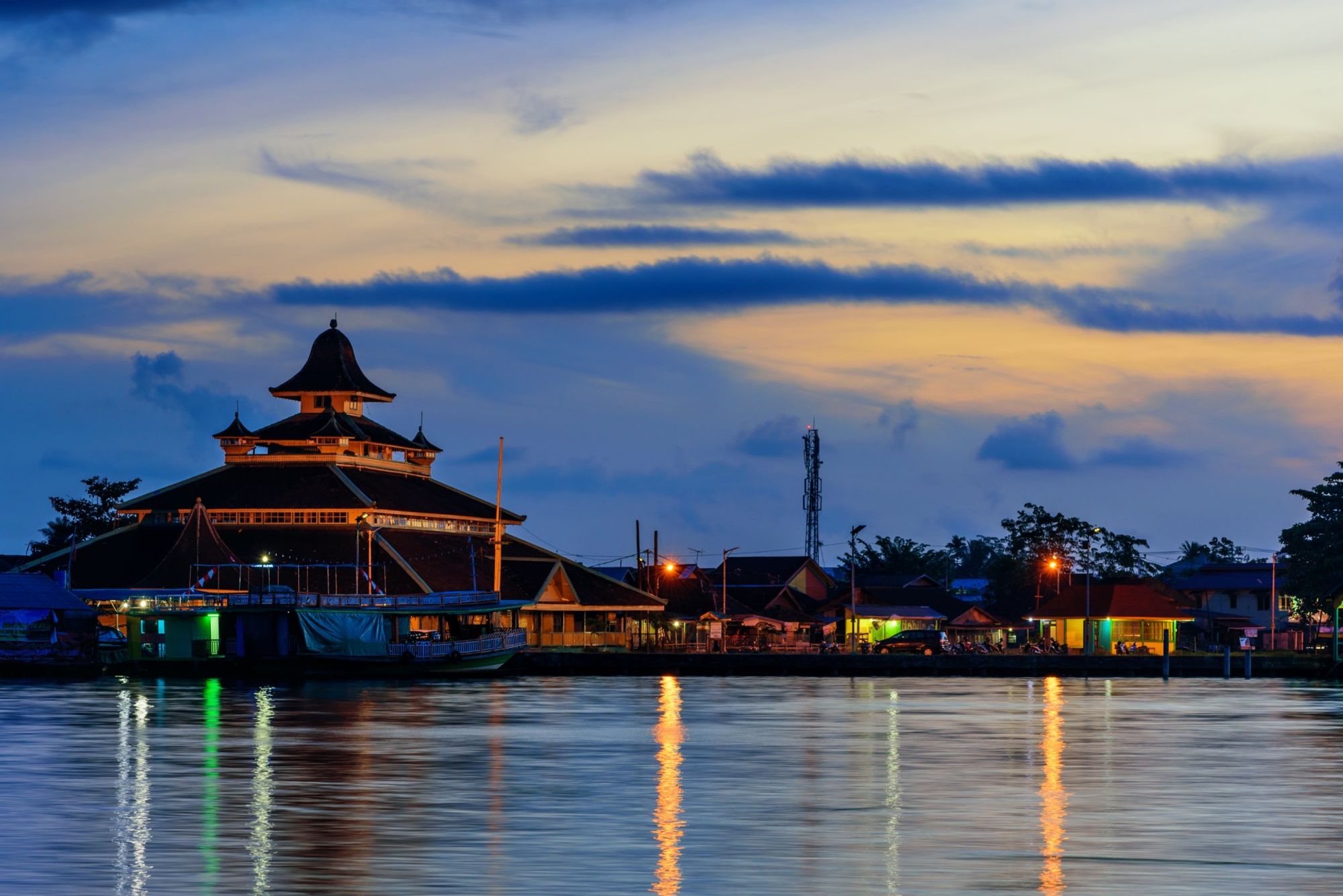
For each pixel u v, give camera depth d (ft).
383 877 138.00
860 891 133.69
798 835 160.97
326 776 208.44
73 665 444.55
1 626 449.48
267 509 555.69
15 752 236.63
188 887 133.28
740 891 133.49
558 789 196.44
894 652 585.63
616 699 379.76
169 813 173.37
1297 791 197.77
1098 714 334.65
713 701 374.63
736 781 206.59
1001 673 539.70
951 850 152.46
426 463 649.61
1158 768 223.10
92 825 164.66
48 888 132.77
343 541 550.36
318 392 629.92
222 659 450.30
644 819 171.12
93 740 256.11
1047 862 146.72
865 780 208.03
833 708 351.05
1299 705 371.35
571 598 581.53
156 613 456.45
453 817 171.73
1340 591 529.86
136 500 571.28
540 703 363.76
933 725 300.61
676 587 652.89
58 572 479.41
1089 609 598.34
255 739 259.60
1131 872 142.31
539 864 144.25
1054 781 208.13
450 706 347.36
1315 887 136.36
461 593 506.89
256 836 158.10
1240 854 151.33
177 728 279.08
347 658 454.81
